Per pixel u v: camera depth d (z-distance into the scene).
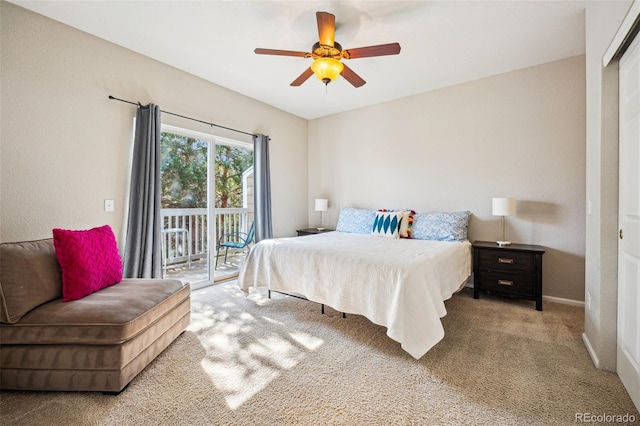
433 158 3.79
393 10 2.21
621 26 1.42
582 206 2.88
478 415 1.37
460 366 1.78
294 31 2.52
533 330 2.29
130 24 2.43
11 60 2.17
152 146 2.86
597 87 1.80
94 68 2.60
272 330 2.31
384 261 2.09
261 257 2.93
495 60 2.98
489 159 3.39
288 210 4.77
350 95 3.98
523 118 3.17
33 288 1.64
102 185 2.67
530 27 2.42
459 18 2.30
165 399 1.49
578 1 2.09
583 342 2.07
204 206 3.76
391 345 2.06
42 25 2.30
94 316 1.56
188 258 3.74
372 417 1.36
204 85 3.51
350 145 4.62
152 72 3.01
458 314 2.66
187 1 2.14
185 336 2.20
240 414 1.38
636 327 1.44
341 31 2.49
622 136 1.62
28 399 1.48
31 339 1.52
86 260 1.86
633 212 1.48
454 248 2.74
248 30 2.51
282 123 4.63
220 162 4.04
